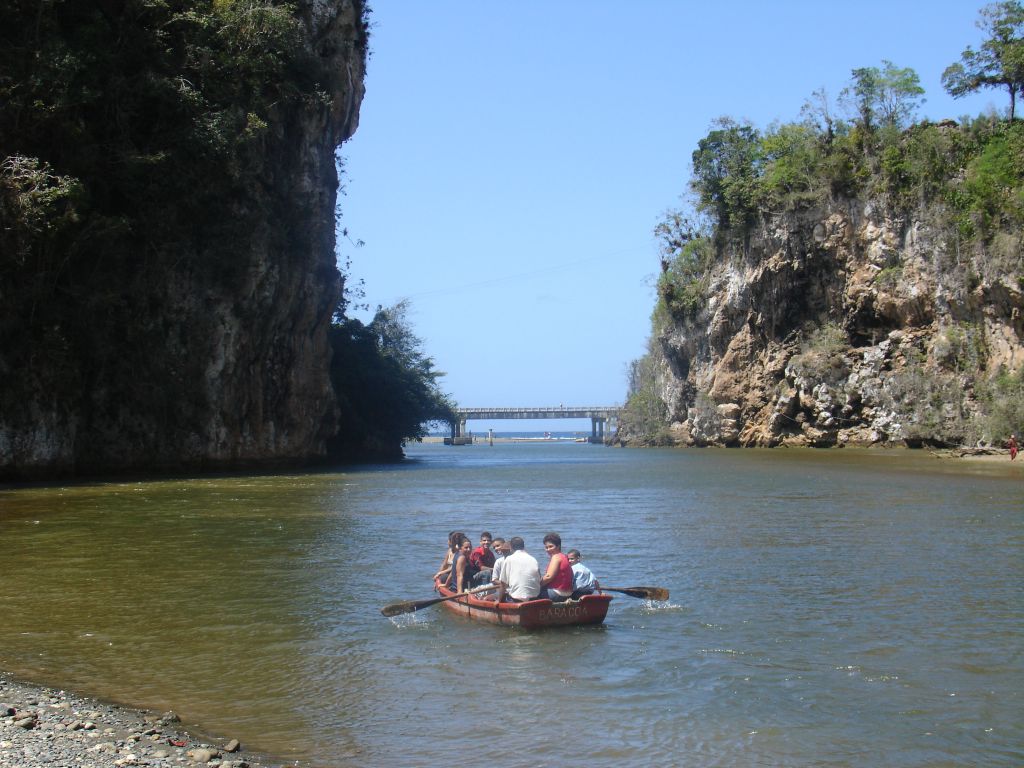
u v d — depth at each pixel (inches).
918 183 2849.4
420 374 3415.4
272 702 399.2
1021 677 433.4
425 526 969.5
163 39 1782.7
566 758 338.3
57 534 890.1
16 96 1464.1
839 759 339.0
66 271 1573.6
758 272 3302.2
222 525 967.6
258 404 2043.6
